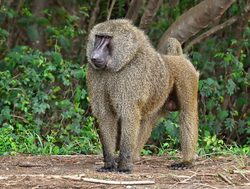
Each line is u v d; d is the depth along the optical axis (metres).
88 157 12.34
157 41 18.50
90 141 14.38
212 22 17.59
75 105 15.00
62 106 14.95
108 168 10.42
